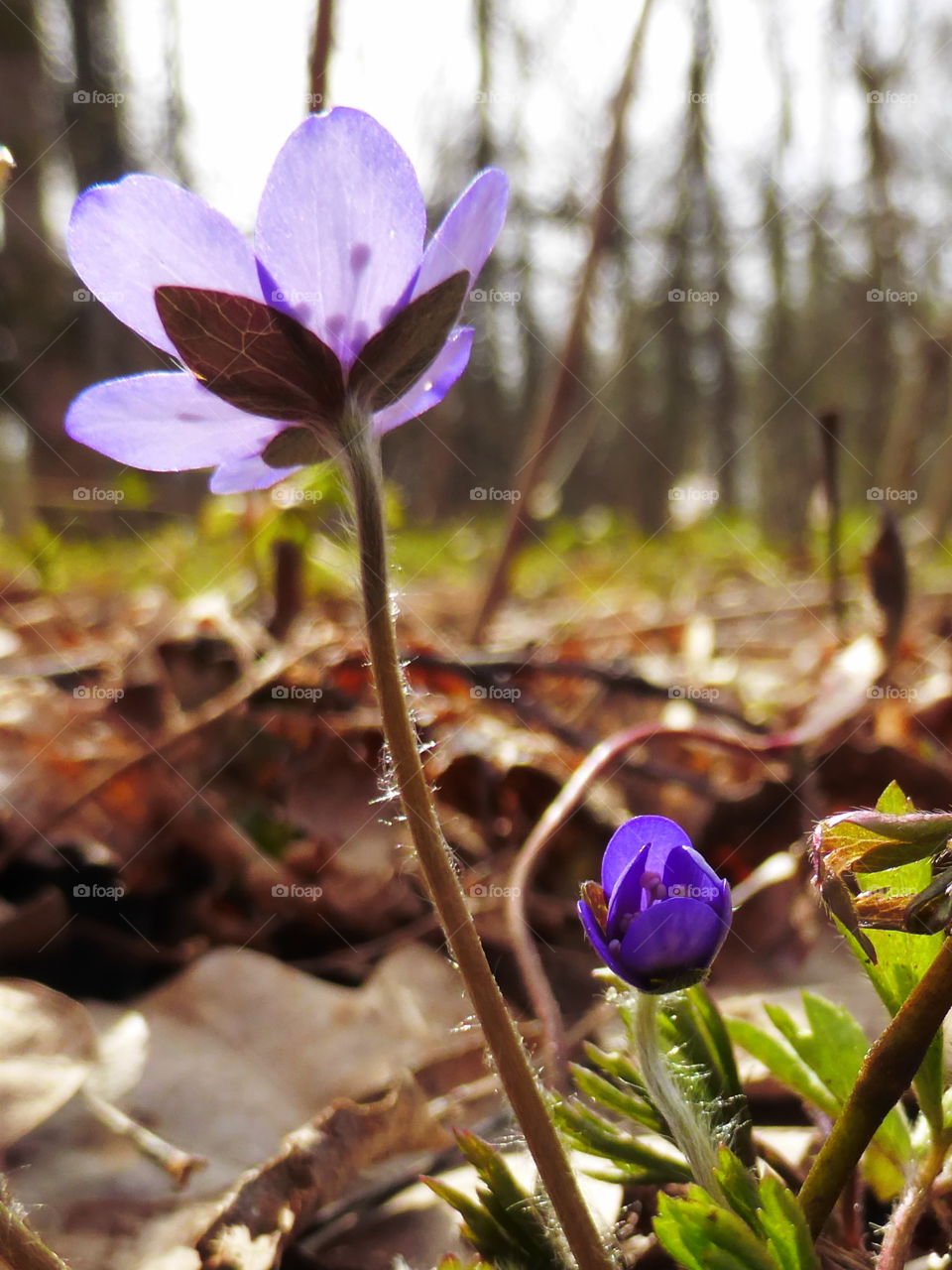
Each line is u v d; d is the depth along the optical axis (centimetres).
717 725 23
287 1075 12
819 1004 9
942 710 21
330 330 7
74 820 17
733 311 132
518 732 20
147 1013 12
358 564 7
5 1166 9
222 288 7
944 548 56
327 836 16
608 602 54
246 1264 8
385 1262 9
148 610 36
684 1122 7
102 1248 9
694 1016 8
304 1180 9
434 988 14
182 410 7
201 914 15
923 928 6
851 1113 6
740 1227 6
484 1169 8
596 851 17
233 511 28
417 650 20
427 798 7
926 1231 9
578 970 15
